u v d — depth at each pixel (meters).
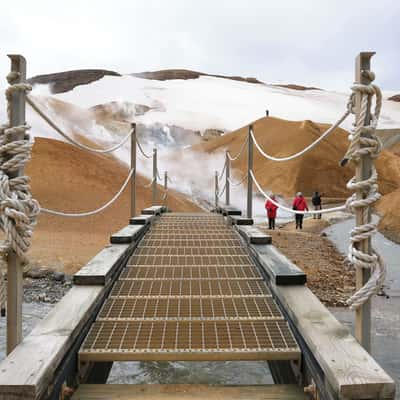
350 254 2.22
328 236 16.55
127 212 22.70
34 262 11.70
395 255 13.94
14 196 2.08
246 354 2.64
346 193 42.62
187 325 3.07
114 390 2.43
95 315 3.14
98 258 4.13
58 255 12.59
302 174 42.97
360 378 1.91
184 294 3.76
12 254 2.18
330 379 2.00
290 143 47.88
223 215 9.91
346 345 2.23
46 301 9.41
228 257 5.16
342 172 44.22
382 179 44.25
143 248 5.70
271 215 16.94
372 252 2.20
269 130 53.47
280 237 15.14
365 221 2.21
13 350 2.18
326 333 2.39
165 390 2.44
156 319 3.13
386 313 8.88
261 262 4.24
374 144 2.16
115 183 27.64
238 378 5.77
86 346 2.70
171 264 4.85
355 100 2.27
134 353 2.62
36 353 2.14
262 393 2.43
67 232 17.03
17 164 2.12
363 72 2.15
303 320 2.61
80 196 23.22
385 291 10.47
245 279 4.19
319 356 2.15
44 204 20.86
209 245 5.99
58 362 2.20
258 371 5.99
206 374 5.86
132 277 4.29
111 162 33.72
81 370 2.68
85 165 28.53
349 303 2.21
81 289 3.26
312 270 11.82
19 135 2.18
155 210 9.12
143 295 3.70
